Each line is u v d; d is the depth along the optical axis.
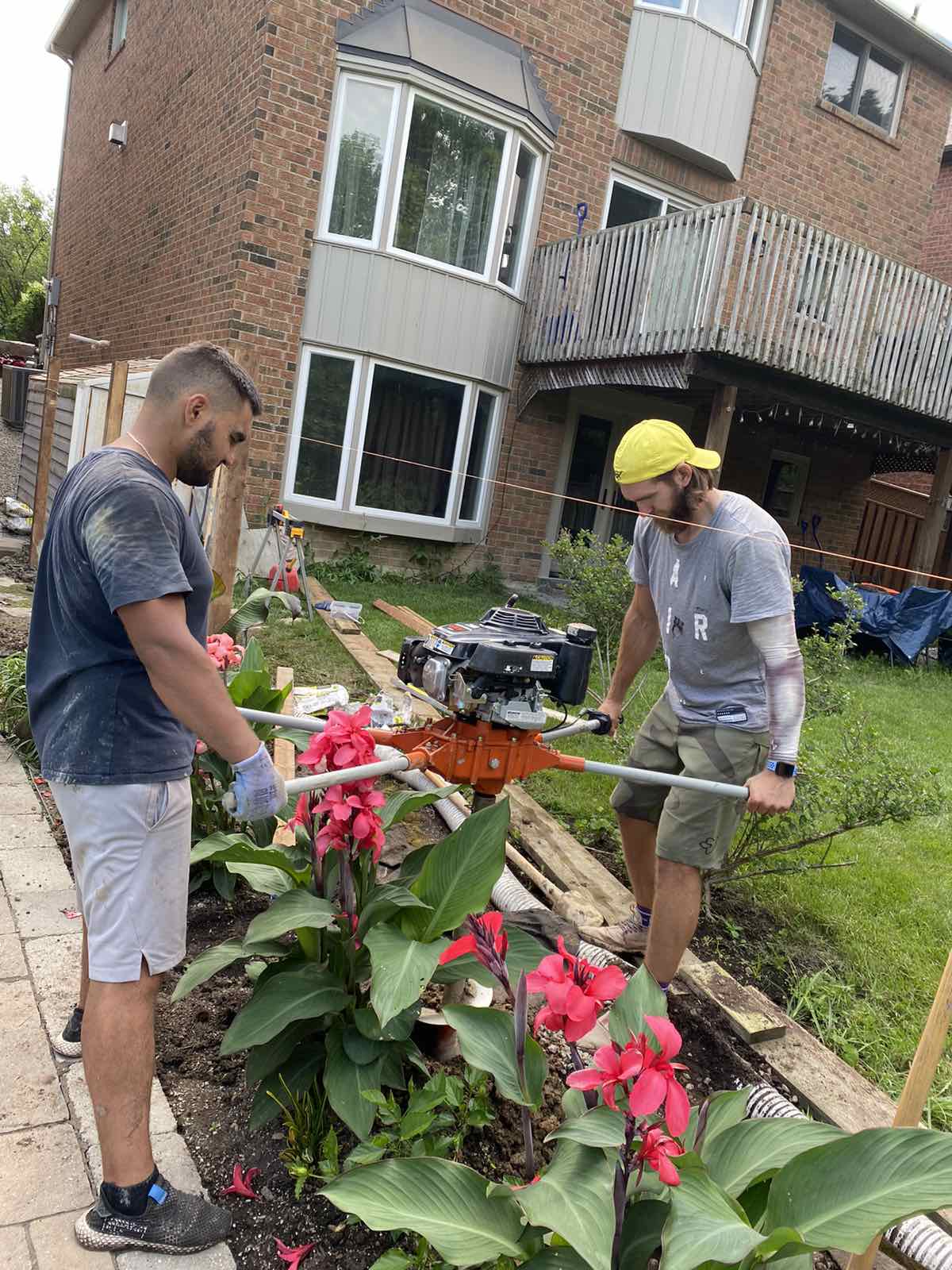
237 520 5.50
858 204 12.50
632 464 2.48
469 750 2.24
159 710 1.79
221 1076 2.29
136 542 1.64
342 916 2.10
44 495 8.20
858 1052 2.82
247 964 2.72
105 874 1.75
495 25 9.60
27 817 3.54
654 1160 1.27
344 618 7.31
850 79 12.08
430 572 10.38
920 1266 2.00
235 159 9.10
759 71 11.13
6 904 2.91
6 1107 2.09
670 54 10.44
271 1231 1.88
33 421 10.37
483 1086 2.05
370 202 9.30
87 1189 1.90
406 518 9.98
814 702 4.17
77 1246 1.77
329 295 9.30
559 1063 2.49
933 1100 2.59
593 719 2.91
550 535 11.30
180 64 10.83
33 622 1.87
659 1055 1.30
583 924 3.25
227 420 1.85
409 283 9.52
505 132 9.70
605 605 5.27
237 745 1.72
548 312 10.21
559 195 10.41
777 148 11.55
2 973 2.56
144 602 1.62
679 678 2.74
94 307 14.48
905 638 10.16
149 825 1.77
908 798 3.55
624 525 12.06
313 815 2.15
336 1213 1.92
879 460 13.56
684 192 11.22
